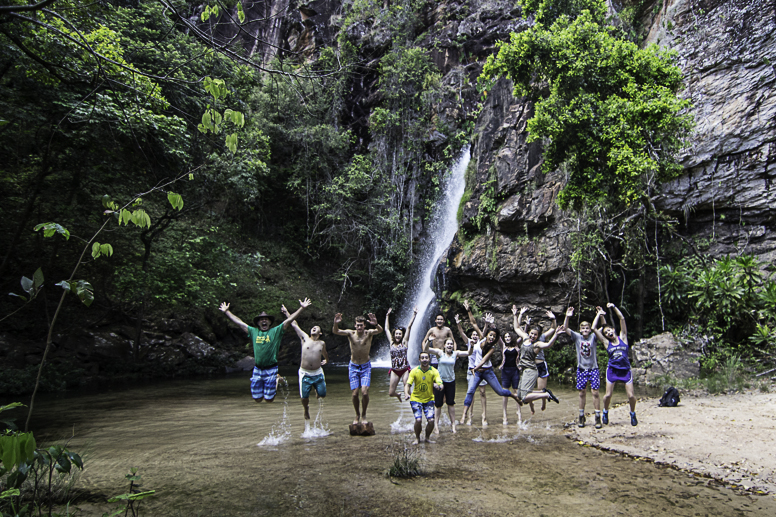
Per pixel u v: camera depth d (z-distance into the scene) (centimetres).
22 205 1342
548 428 740
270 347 693
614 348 716
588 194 1470
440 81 2653
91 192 1448
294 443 642
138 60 1259
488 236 1942
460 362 1988
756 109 1434
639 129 1352
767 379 1096
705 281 1338
